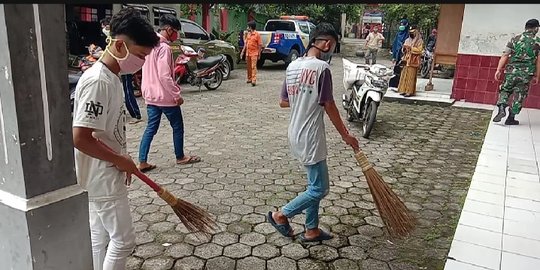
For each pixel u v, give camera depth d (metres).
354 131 5.93
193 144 5.08
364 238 2.91
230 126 6.03
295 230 3.00
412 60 7.99
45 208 1.49
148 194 3.52
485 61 7.62
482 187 3.82
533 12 7.05
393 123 6.46
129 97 6.02
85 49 9.09
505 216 3.24
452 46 8.45
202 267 2.52
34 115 1.42
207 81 8.95
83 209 1.63
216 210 3.28
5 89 1.36
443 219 3.25
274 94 8.91
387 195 2.48
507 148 5.06
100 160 1.80
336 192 3.71
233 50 11.59
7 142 1.42
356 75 6.06
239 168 4.26
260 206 3.38
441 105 7.79
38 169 1.47
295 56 13.99
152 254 2.64
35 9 1.36
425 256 2.71
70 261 1.62
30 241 1.47
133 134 5.46
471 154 4.96
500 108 6.16
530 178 4.07
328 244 2.81
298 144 2.59
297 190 3.73
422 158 4.78
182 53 8.76
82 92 1.70
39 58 1.40
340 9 19.69
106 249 2.03
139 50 1.80
